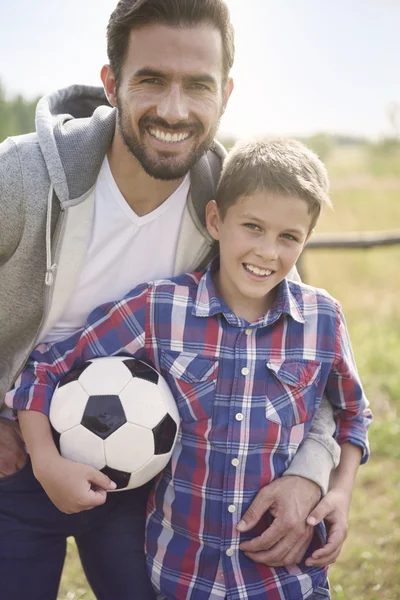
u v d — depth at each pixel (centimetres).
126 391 188
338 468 212
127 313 201
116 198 204
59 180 193
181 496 196
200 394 196
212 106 194
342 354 208
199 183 208
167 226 211
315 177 200
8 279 200
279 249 195
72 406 188
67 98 230
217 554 192
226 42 196
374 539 335
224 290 206
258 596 190
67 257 199
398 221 1405
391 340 619
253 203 192
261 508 190
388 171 2431
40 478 187
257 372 198
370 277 966
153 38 185
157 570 199
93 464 187
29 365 204
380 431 440
